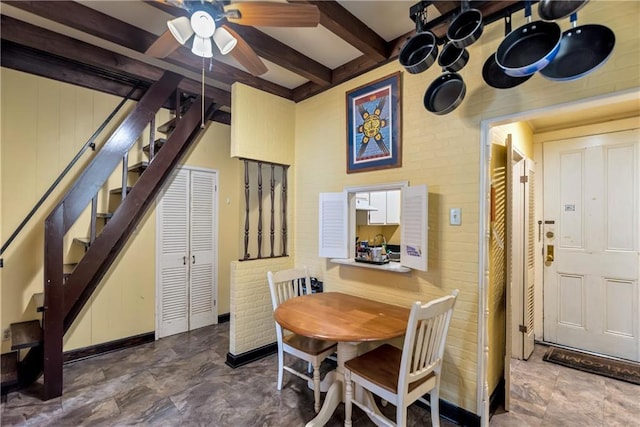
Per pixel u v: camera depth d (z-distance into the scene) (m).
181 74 3.05
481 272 1.93
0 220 2.55
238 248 4.20
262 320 2.95
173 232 3.59
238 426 1.96
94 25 2.10
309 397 2.27
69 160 2.89
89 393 2.33
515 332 2.90
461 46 1.60
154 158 2.87
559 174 3.14
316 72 2.69
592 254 2.96
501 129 2.23
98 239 2.57
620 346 2.82
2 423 1.99
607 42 1.35
